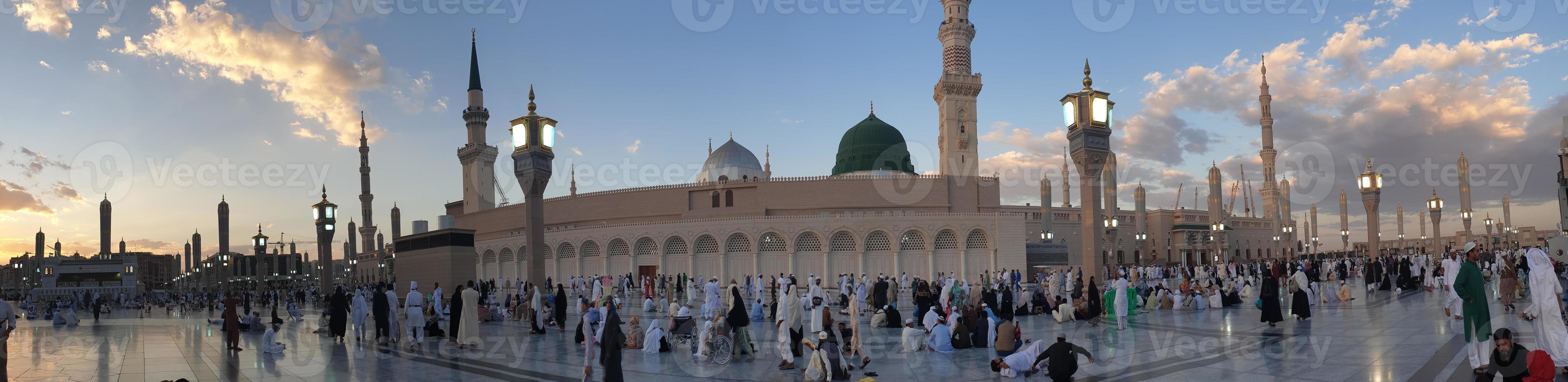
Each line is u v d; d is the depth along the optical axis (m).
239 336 20.28
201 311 47.28
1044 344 14.71
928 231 59.41
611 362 11.91
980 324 17.28
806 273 59.62
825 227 59.19
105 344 21.77
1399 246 106.50
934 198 64.88
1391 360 13.05
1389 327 17.80
